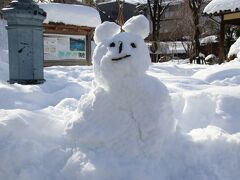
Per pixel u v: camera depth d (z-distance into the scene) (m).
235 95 2.30
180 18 15.54
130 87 1.54
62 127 1.78
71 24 5.92
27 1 3.30
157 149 1.53
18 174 1.46
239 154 1.62
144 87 1.53
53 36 5.82
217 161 1.58
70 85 3.21
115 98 1.57
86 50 6.29
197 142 1.65
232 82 3.83
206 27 17.30
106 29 1.72
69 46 6.04
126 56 1.51
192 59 13.67
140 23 1.67
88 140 1.56
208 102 2.24
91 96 1.65
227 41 13.42
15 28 3.29
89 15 6.14
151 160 1.52
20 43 3.29
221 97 2.22
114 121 1.55
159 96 1.54
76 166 1.48
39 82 3.36
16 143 1.57
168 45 16.36
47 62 5.76
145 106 1.52
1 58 5.42
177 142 1.63
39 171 1.49
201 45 17.31
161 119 1.54
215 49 17.03
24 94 2.71
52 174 1.48
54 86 3.24
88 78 3.91
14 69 3.34
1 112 1.82
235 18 8.00
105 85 1.62
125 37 1.56
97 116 1.58
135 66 1.54
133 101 1.54
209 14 8.29
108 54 1.52
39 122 1.77
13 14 3.22
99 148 1.55
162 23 18.59
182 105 2.29
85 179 1.43
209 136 1.69
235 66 4.56
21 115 1.76
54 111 2.16
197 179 1.47
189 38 15.33
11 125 1.65
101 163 1.47
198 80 3.86
